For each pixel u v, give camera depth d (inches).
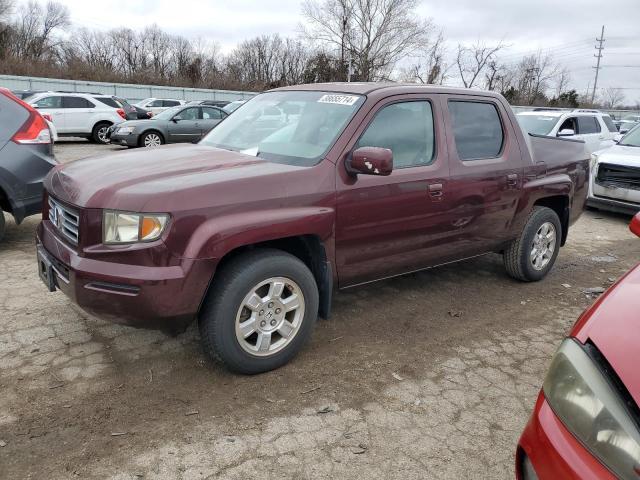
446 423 115.4
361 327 161.0
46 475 94.7
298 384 127.4
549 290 202.5
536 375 137.9
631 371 63.0
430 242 160.9
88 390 120.8
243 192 119.3
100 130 737.6
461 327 164.9
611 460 59.3
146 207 110.2
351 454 104.0
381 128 146.6
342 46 1792.6
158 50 2493.8
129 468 97.3
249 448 104.2
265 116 162.9
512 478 99.9
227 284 119.3
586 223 334.3
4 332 145.8
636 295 75.7
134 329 150.5
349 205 136.2
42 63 1786.4
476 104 176.4
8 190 205.5
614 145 360.8
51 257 127.1
